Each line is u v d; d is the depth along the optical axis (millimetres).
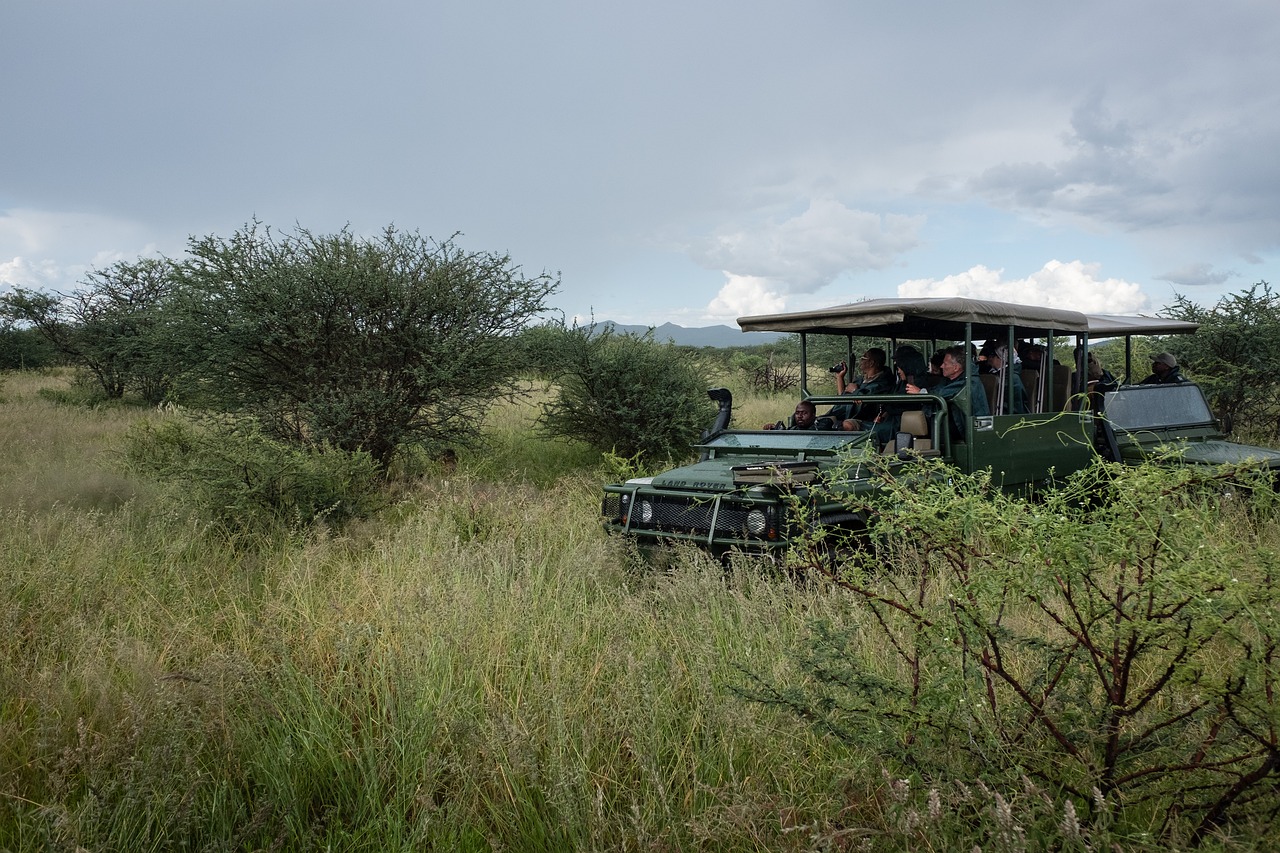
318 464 8094
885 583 4570
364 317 9953
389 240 10211
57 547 6188
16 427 14461
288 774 3500
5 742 3662
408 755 3582
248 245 9750
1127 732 3055
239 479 7633
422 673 4152
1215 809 2668
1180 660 2691
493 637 4664
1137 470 2797
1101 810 2598
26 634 4879
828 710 3342
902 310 6750
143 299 22109
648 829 3133
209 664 4043
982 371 8414
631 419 12320
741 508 6125
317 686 4152
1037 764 2934
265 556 6855
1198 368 13789
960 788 2842
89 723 3768
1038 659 3633
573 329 12406
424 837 3131
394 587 5559
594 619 5152
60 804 3117
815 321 7426
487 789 3447
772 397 19531
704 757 3531
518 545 7270
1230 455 8328
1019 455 7594
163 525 7137
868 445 3893
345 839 3229
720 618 4992
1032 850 2588
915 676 3188
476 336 10406
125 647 4395
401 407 10453
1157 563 2752
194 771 3416
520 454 12609
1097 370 10211
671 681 4230
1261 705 2512
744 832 3098
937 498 3148
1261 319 13297
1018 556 2922
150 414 17047
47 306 23625
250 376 10062
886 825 2863
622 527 6855
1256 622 2396
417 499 8883
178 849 3117
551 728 3666
